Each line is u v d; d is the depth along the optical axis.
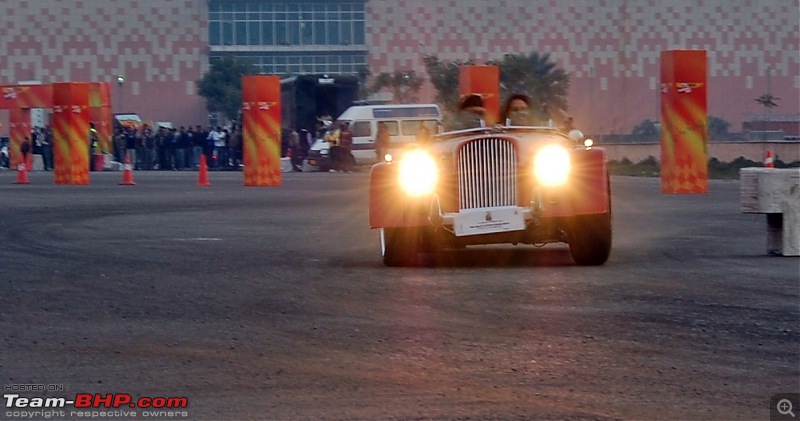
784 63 99.69
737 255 22.36
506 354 13.34
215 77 113.94
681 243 24.70
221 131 82.56
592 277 19.14
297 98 83.88
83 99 57.06
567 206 19.44
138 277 19.89
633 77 96.19
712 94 98.88
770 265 20.72
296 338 14.35
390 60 110.81
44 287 18.77
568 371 12.52
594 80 93.00
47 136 82.75
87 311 16.44
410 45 107.88
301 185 54.44
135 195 45.88
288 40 113.94
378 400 11.38
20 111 79.25
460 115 21.59
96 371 12.75
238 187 52.62
